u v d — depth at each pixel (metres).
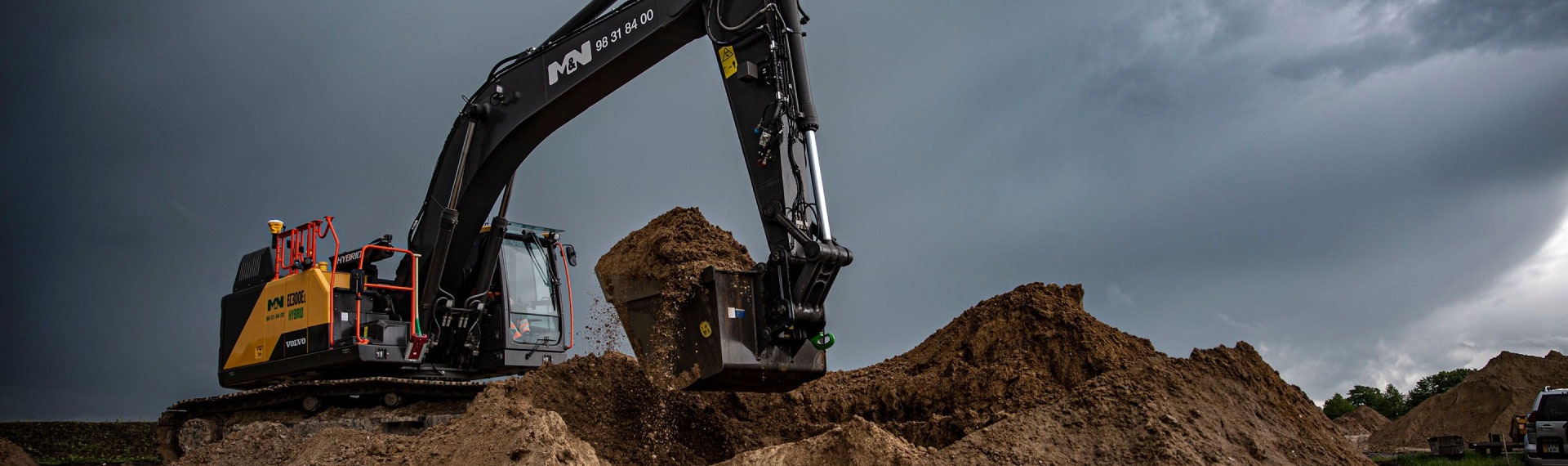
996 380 9.68
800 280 8.02
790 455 7.69
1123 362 9.41
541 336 12.01
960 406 9.77
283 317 11.59
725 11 9.00
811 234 8.22
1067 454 7.50
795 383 8.49
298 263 11.54
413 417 10.49
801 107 8.29
